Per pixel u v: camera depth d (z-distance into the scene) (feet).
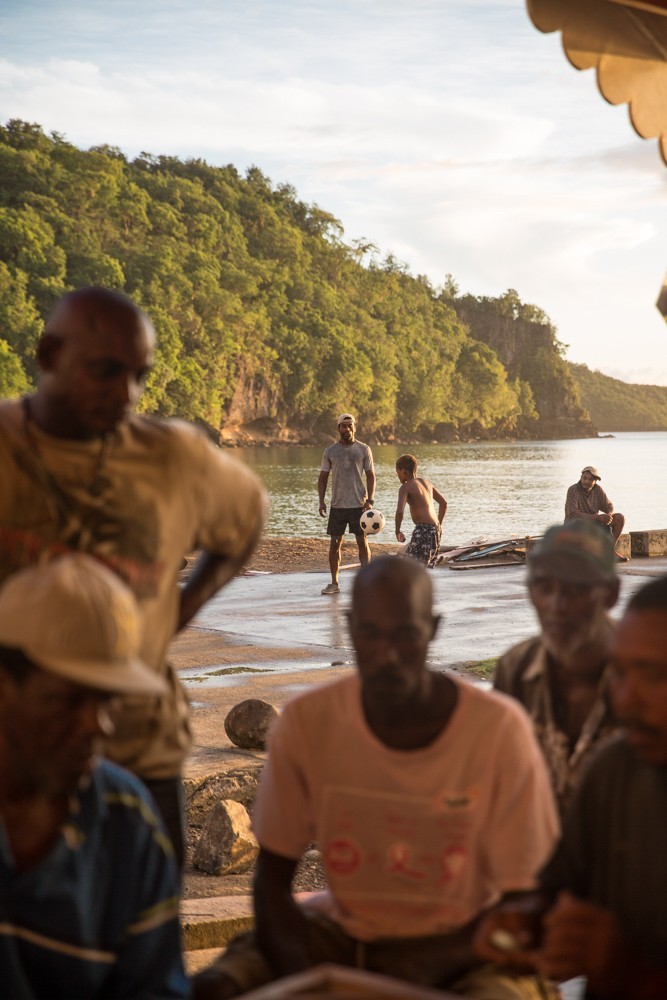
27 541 9.04
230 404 519.60
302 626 40.52
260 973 8.50
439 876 8.31
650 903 6.79
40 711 6.28
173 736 9.62
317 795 8.54
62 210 495.82
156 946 7.14
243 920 13.99
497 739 8.19
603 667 8.86
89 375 8.73
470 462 428.56
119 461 9.27
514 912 7.29
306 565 59.36
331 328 568.41
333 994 6.08
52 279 442.91
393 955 8.38
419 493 48.44
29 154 496.23
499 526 167.32
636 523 167.02
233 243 574.15
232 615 43.11
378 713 8.24
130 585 9.22
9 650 6.28
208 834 16.66
